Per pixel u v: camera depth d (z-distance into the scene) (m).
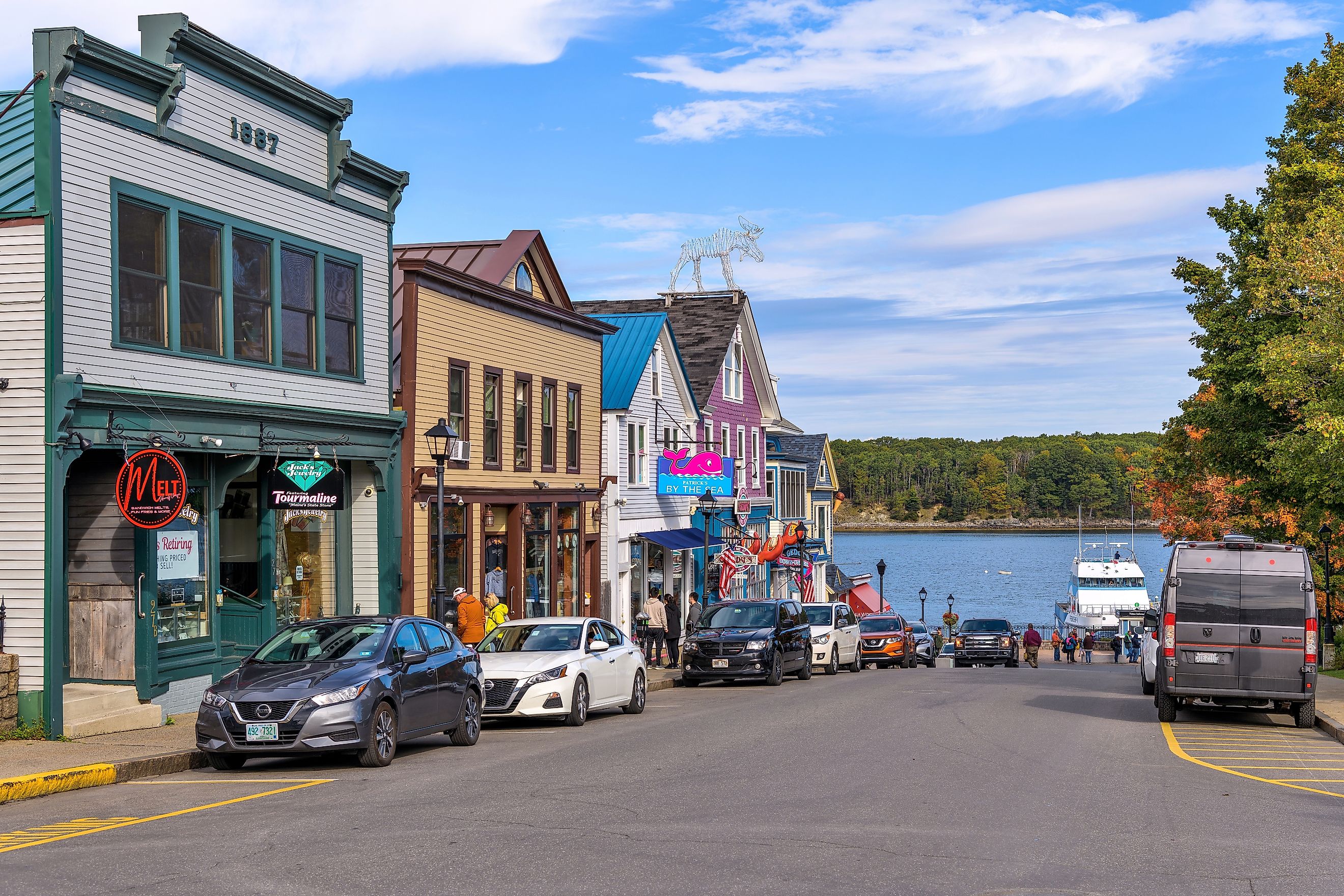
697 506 41.53
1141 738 16.73
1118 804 11.12
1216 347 31.28
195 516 18.33
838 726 17.98
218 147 18.31
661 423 39.66
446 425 20.88
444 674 15.78
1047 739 16.41
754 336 50.19
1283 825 10.15
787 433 56.53
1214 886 7.94
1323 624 38.25
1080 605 73.88
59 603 15.17
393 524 22.92
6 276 15.18
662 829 9.73
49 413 15.07
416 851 8.91
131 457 15.59
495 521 28.08
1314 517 29.69
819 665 35.19
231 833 9.65
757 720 18.97
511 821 10.09
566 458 31.62
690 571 42.44
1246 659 18.30
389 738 14.20
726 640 28.30
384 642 14.94
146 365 16.64
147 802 11.50
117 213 16.25
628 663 20.95
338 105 21.22
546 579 30.55
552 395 30.92
